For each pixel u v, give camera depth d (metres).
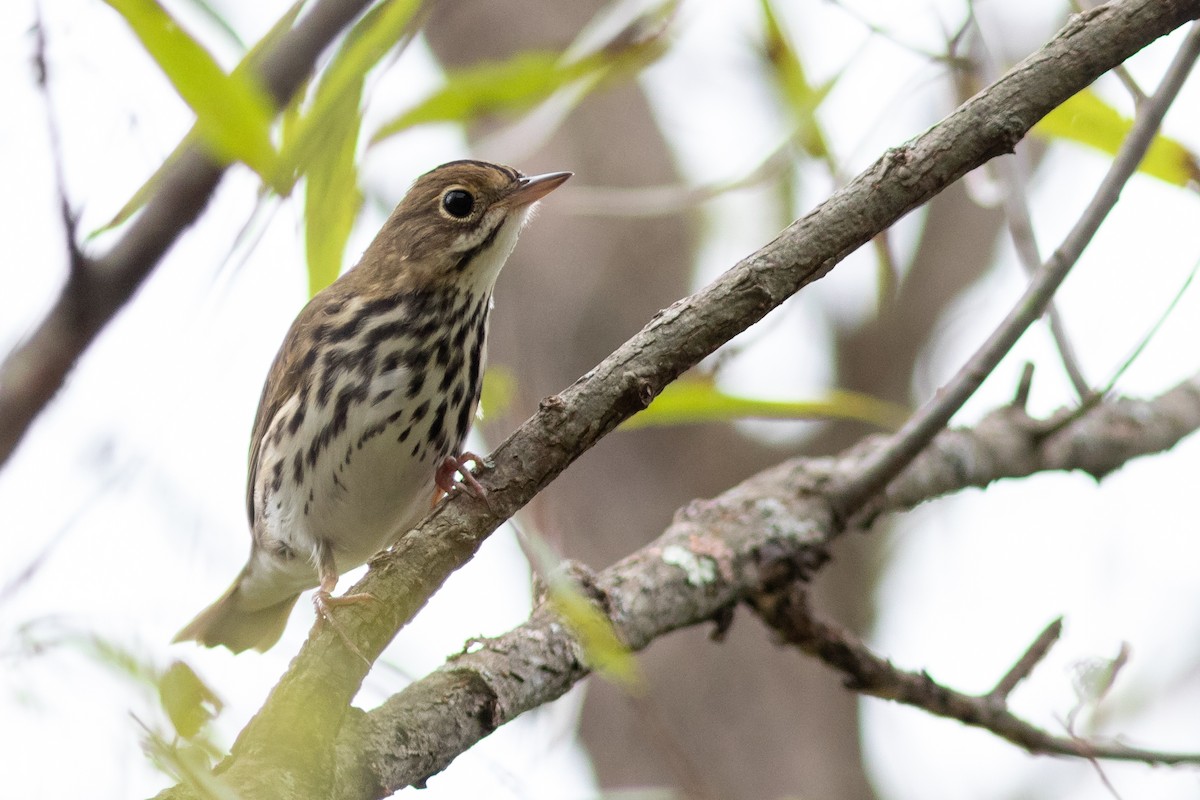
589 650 7.96
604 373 6.97
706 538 9.38
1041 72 6.67
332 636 6.90
